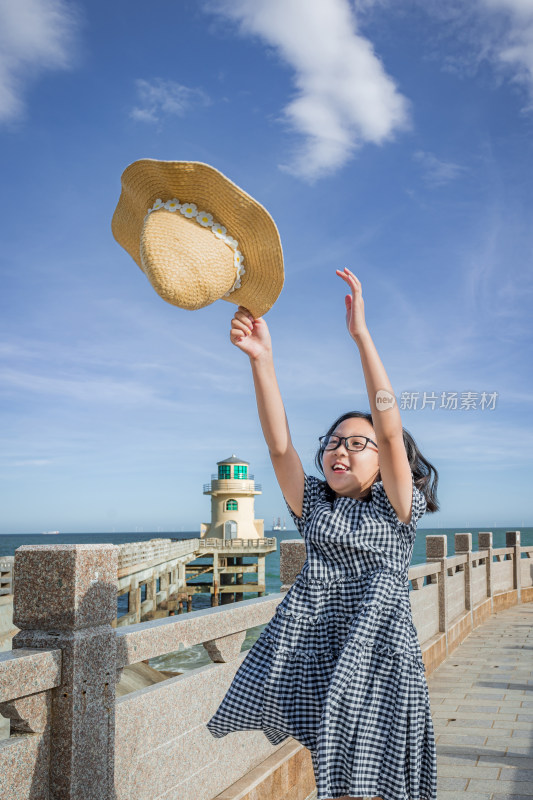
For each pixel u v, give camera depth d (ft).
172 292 6.37
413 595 24.30
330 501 7.84
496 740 17.16
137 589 93.97
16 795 6.92
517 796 13.67
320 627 7.04
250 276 6.97
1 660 6.76
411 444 8.31
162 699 9.61
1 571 47.70
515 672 24.77
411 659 6.70
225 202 6.46
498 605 42.39
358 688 6.56
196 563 150.00
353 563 7.11
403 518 7.13
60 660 7.41
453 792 13.93
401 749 6.37
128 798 8.74
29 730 7.21
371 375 6.86
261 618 12.41
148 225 6.49
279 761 12.38
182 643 9.87
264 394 7.86
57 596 7.52
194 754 10.28
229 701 7.09
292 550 14.11
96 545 7.98
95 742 7.73
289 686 6.91
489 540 41.83
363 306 6.95
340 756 6.43
